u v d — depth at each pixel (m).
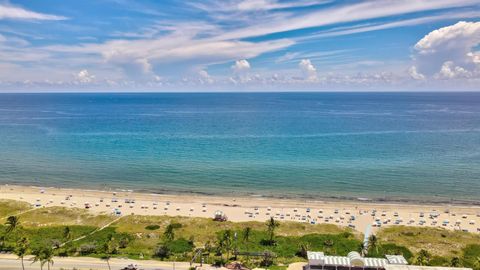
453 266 80.25
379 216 125.06
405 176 172.38
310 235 103.31
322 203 139.12
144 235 100.88
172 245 93.69
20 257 83.75
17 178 171.12
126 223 111.12
